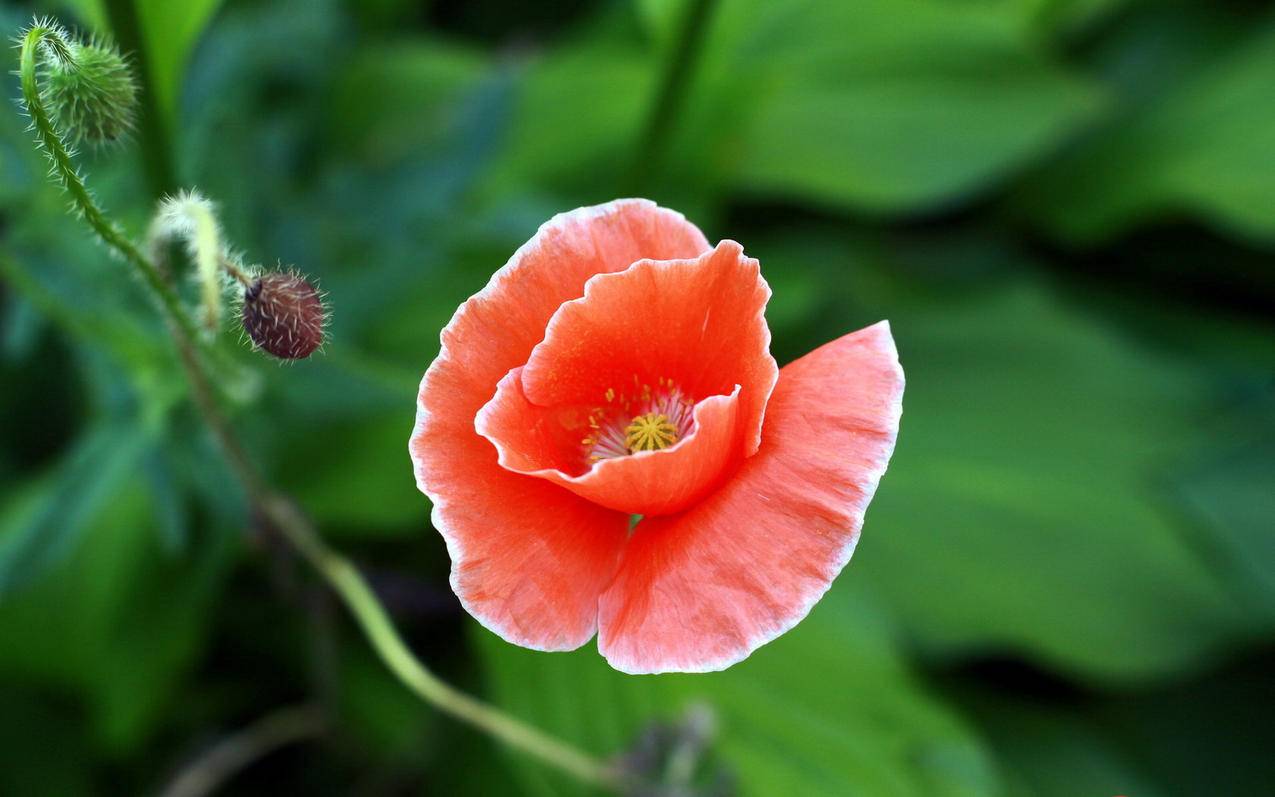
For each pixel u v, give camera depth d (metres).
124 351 0.39
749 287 0.30
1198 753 0.45
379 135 0.52
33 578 0.39
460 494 0.30
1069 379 0.49
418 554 0.45
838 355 0.30
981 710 0.46
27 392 0.47
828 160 0.51
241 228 0.42
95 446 0.39
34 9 0.46
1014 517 0.46
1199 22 0.57
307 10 0.49
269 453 0.42
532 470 0.29
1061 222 0.54
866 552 0.45
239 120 0.44
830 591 0.43
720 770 0.38
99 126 0.34
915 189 0.51
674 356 0.31
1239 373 0.49
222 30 0.44
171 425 0.39
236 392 0.38
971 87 0.52
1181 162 0.52
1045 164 0.56
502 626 0.30
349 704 0.43
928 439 0.48
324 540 0.44
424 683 0.38
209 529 0.43
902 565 0.45
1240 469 0.47
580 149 0.52
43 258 0.39
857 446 0.30
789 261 0.49
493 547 0.30
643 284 0.30
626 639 0.30
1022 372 0.49
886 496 0.46
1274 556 0.45
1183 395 0.48
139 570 0.43
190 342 0.35
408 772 0.44
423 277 0.44
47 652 0.43
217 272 0.34
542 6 0.64
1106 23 0.59
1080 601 0.45
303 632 0.44
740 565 0.29
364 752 0.44
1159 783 0.45
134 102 0.34
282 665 0.45
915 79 0.53
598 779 0.38
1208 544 0.45
